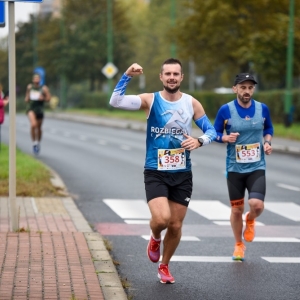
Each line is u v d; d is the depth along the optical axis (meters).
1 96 42.59
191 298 15.86
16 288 15.27
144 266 19.06
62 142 65.81
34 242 20.11
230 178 19.98
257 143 19.86
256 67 88.88
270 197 32.69
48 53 165.00
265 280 17.56
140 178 39.12
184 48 107.75
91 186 35.62
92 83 168.50
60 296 14.70
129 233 23.75
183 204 16.80
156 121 16.56
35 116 49.62
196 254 20.59
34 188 31.42
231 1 99.44
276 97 90.38
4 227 22.91
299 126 80.75
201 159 51.34
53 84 180.88
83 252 19.02
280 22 89.38
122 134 80.00
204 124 16.72
